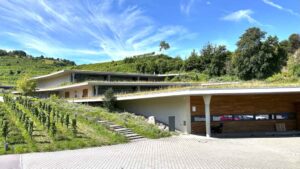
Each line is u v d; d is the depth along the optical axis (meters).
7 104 29.41
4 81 82.25
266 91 23.89
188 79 74.69
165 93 27.02
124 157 14.70
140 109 33.81
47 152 16.39
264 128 28.50
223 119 28.17
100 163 13.11
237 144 20.44
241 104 28.53
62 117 22.61
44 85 61.22
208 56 86.81
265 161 13.98
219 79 74.88
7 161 13.54
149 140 22.20
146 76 64.00
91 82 42.59
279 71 69.12
